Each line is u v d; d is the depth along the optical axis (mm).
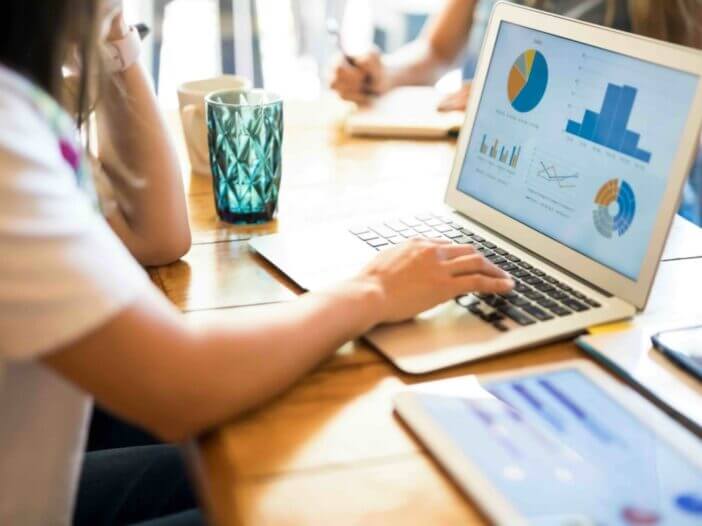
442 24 1753
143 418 604
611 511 537
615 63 852
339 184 1155
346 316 718
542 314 792
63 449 722
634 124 824
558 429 624
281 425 635
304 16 2311
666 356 723
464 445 596
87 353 565
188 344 611
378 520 538
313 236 975
